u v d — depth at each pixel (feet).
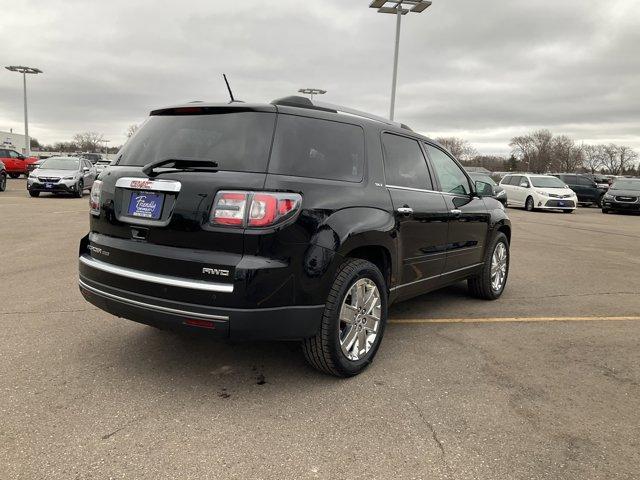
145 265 10.58
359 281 11.80
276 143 10.43
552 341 14.97
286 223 9.96
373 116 13.98
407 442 9.26
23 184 95.45
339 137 11.98
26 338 13.89
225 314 9.72
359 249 12.17
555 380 12.16
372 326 12.54
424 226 14.43
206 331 9.98
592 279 24.52
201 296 9.84
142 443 8.96
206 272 9.84
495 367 12.87
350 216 11.34
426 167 15.44
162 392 10.96
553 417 10.33
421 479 8.18
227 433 9.38
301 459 8.64
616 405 10.93
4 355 12.69
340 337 11.54
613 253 33.65
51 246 28.40
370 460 8.67
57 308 16.69
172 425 9.61
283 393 11.08
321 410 10.36
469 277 18.63
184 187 10.15
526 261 29.63
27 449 8.66
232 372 12.12
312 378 11.90
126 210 11.08
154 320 10.52
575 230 49.16
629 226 55.57
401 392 11.29
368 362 12.40
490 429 9.79
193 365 12.46
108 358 12.71
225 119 10.79
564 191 75.77
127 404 10.37
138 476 8.03
